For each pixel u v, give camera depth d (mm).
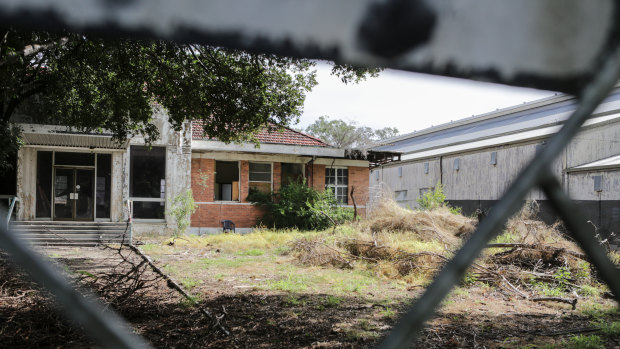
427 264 10672
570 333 5977
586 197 19016
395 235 14797
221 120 11125
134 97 11242
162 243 17953
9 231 483
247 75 10086
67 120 13359
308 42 499
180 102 10812
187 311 6902
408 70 550
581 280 9406
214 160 22672
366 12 513
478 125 31672
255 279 10016
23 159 19281
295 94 11047
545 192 623
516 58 589
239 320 6480
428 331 5906
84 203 20125
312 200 23094
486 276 9750
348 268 11805
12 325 5523
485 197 24781
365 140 30250
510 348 5312
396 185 33375
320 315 6844
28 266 491
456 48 561
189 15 451
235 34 469
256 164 23578
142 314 6516
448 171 27922
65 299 508
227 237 18859
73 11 417
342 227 17844
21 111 18734
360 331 5953
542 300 8062
